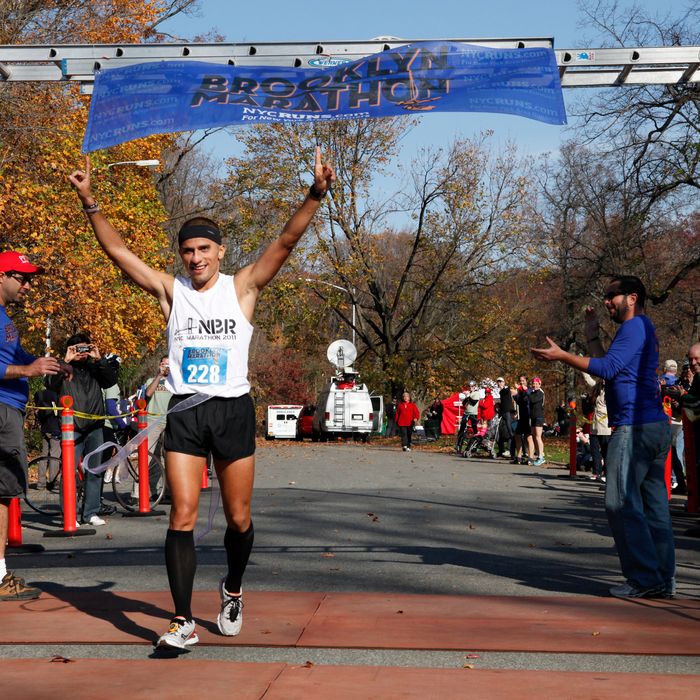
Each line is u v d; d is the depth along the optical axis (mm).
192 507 4984
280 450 32219
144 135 7945
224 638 5270
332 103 8367
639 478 6570
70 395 10773
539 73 8461
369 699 4207
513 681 4496
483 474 19406
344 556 8500
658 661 4926
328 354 42562
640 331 6562
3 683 4469
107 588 6883
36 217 21641
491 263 43469
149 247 26953
